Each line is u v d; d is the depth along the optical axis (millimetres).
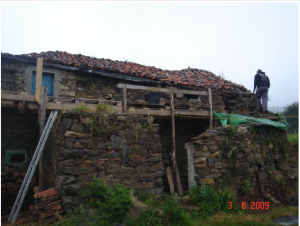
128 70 8961
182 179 7324
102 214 4352
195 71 11969
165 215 4672
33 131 7836
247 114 9758
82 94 8312
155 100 8875
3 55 7398
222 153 6496
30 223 4934
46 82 8125
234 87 10531
